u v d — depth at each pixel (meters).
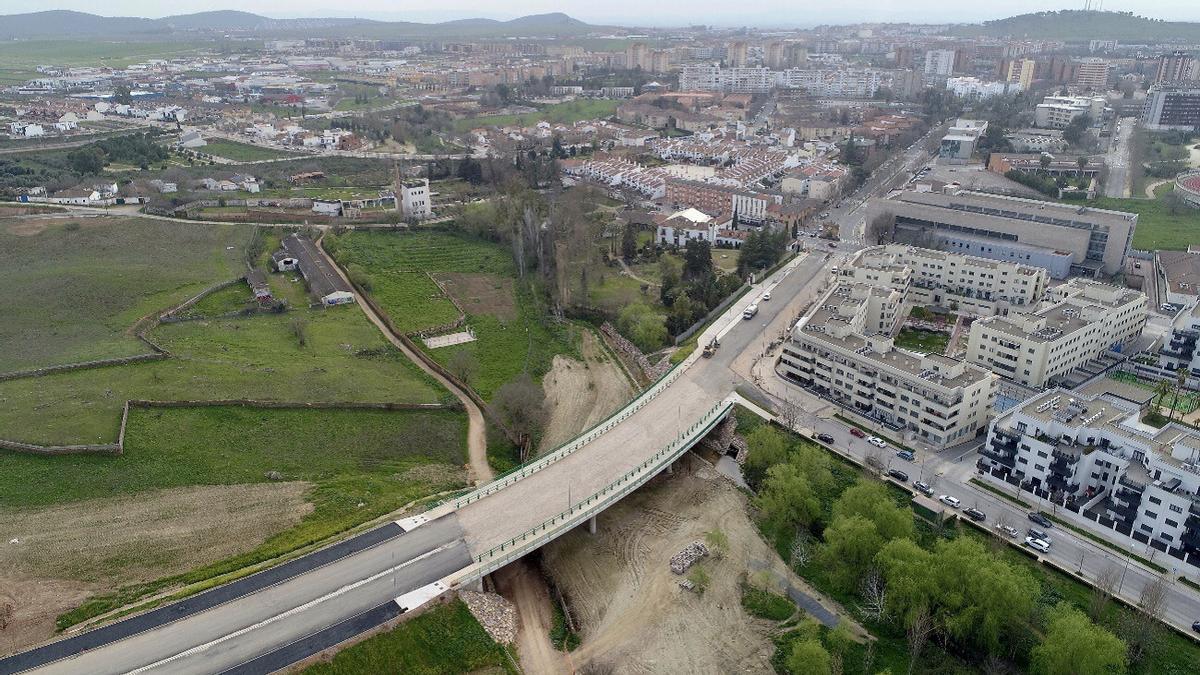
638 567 163.38
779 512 166.50
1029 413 172.50
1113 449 164.50
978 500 171.38
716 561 164.00
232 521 156.88
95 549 145.75
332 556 148.00
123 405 186.38
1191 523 146.12
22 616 130.75
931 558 142.00
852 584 151.50
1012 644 133.25
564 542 170.75
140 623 130.50
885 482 177.25
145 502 159.12
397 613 134.62
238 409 192.62
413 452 190.50
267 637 128.62
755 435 188.50
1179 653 130.38
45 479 160.50
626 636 146.50
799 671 129.62
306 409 197.62
